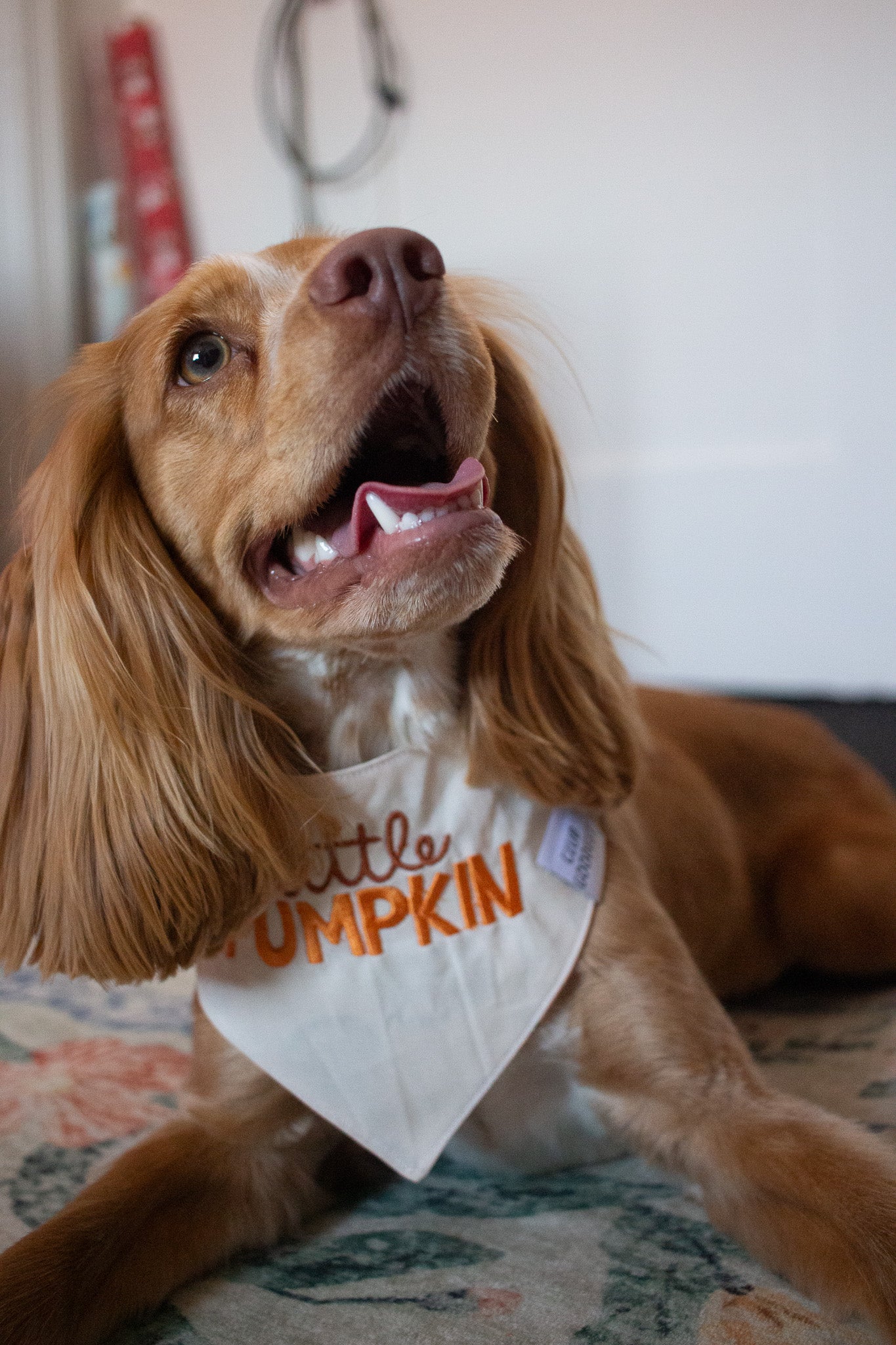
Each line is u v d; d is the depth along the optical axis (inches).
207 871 51.8
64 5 169.3
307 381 47.1
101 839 52.0
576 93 157.6
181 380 53.8
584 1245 46.9
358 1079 51.4
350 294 46.1
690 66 151.0
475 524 47.9
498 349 59.7
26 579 56.7
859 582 151.7
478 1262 46.1
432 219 168.9
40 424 60.7
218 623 55.7
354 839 52.9
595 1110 55.1
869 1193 43.0
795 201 148.3
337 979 52.1
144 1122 60.2
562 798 55.7
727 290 153.5
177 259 174.9
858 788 83.8
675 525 160.2
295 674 55.8
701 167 152.6
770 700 152.0
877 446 148.3
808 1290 42.2
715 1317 40.6
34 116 162.6
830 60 143.9
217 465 52.5
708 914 71.9
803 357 150.8
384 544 47.8
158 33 179.3
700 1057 51.9
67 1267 43.9
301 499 48.9
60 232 165.5
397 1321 41.9
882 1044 64.5
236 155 177.6
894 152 142.2
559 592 59.5
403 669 54.7
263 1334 42.6
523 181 162.2
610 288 159.8
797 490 153.3
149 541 54.9
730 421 156.0
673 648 163.0
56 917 53.6
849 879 74.2
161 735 52.3
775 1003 75.4
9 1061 69.2
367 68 168.2
